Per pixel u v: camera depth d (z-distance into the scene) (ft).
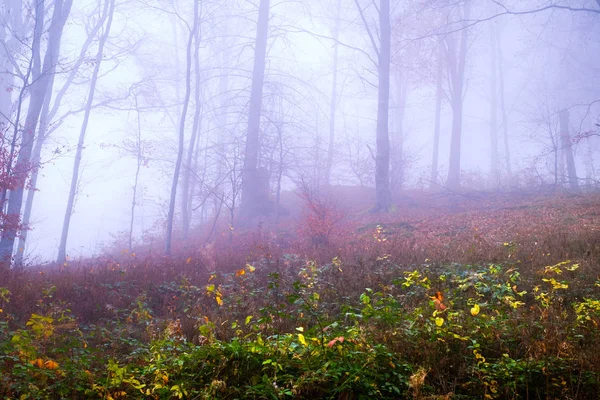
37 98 69.21
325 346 15.02
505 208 66.54
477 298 23.08
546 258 30.40
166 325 22.27
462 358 15.72
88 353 18.10
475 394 14.44
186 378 14.57
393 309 19.67
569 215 51.49
